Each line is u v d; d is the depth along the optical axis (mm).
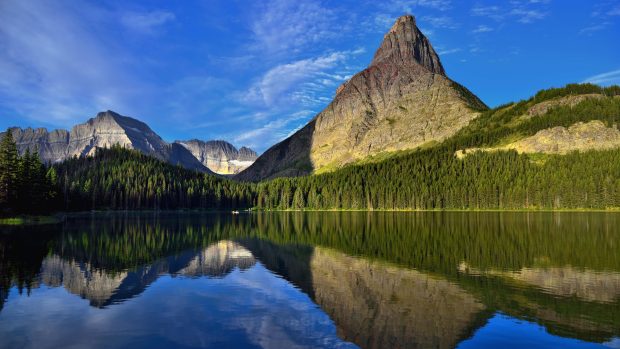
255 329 27156
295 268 49094
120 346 23984
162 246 70625
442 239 78188
